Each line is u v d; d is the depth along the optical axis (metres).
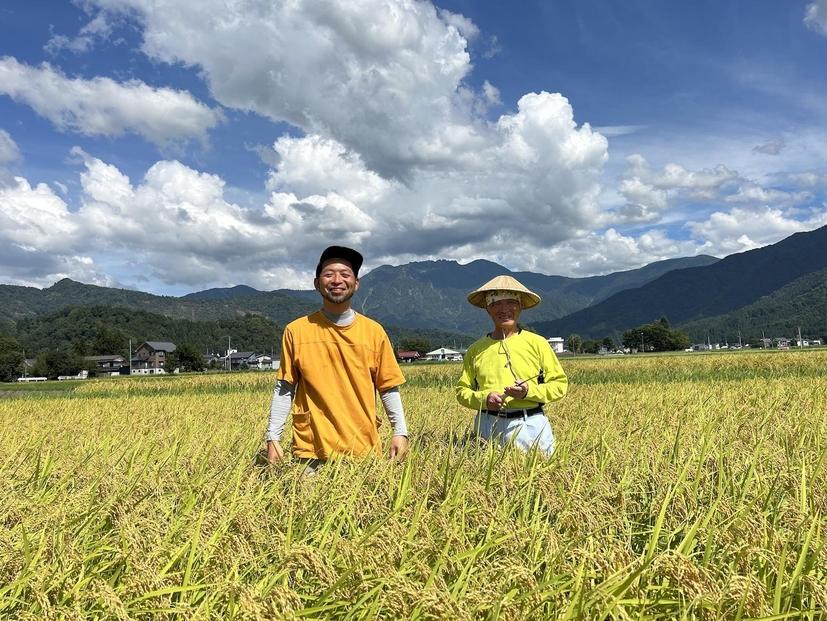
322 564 2.62
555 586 2.57
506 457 4.57
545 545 3.07
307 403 4.97
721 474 3.91
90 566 3.04
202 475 4.52
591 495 3.84
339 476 4.11
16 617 2.55
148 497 4.07
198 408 14.88
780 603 2.48
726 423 7.23
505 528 3.10
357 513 3.55
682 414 8.09
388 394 5.23
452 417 9.64
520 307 6.26
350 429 4.84
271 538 3.15
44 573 2.70
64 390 42.59
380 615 2.46
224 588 2.51
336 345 4.95
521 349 5.93
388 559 2.72
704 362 34.56
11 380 115.69
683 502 3.54
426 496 3.45
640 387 15.20
